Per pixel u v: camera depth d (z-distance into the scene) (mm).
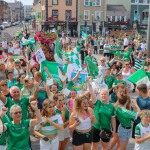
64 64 9539
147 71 9742
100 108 6094
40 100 7402
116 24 54188
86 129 5641
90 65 9445
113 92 7945
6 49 20844
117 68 11281
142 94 6383
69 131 6355
